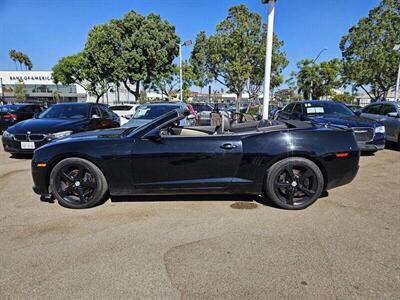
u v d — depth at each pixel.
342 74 29.61
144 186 3.80
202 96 79.88
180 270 2.54
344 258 2.70
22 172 5.95
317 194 3.83
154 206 3.98
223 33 23.72
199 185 3.79
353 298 2.18
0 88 60.09
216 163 3.74
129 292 2.27
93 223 3.49
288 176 3.83
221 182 3.79
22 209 3.94
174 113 3.87
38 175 3.87
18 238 3.13
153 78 26.44
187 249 2.89
